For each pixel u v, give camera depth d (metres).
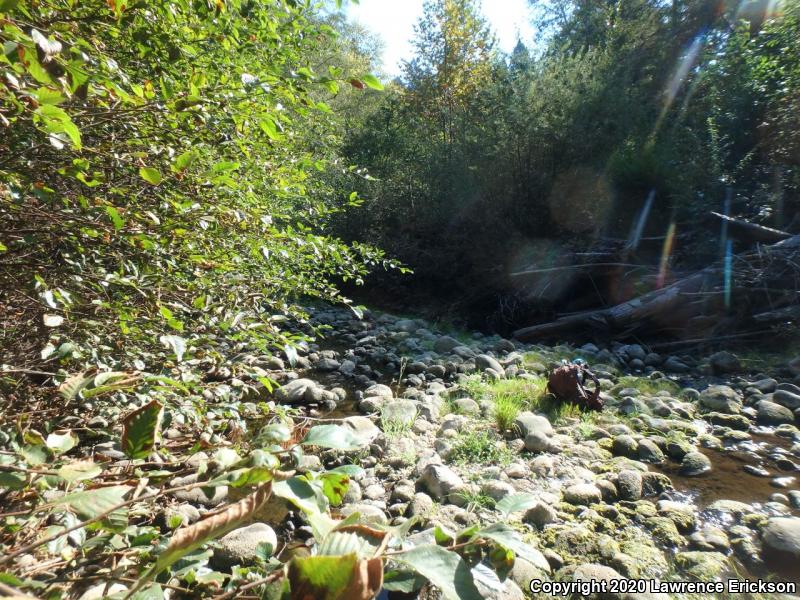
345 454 3.61
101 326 2.04
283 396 4.71
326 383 5.55
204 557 1.51
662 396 5.14
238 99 1.99
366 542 1.22
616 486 3.27
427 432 4.12
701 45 11.52
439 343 7.12
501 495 3.06
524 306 9.36
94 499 1.23
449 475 3.19
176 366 2.29
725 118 8.86
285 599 1.03
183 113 1.90
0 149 1.71
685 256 8.59
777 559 2.56
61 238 1.84
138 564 1.55
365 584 1.02
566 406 4.61
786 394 4.89
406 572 1.29
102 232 1.83
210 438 2.69
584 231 9.80
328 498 1.42
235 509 1.03
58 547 1.44
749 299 7.20
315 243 2.89
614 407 4.83
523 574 2.34
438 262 10.29
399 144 12.72
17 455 1.27
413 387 5.44
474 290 10.02
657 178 8.82
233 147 2.41
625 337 7.90
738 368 6.23
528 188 9.91
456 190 10.41
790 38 8.39
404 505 2.98
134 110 1.76
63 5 1.60
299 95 2.13
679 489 3.33
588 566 2.41
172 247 2.16
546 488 3.25
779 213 7.98
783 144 7.92
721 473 3.55
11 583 1.12
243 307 2.57
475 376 5.53
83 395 1.33
